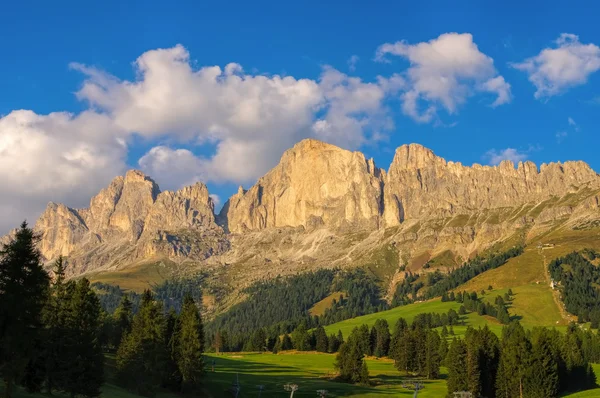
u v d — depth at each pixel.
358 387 156.75
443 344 188.88
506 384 145.88
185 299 145.50
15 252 67.06
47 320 95.12
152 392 122.38
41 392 93.38
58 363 93.06
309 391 145.38
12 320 66.38
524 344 145.00
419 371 190.62
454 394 135.75
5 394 68.31
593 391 138.38
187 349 131.88
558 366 155.50
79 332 96.88
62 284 101.56
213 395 133.88
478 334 156.75
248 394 137.88
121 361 124.06
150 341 124.94
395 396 145.00
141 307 132.75
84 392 95.88
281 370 192.25
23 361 68.12
